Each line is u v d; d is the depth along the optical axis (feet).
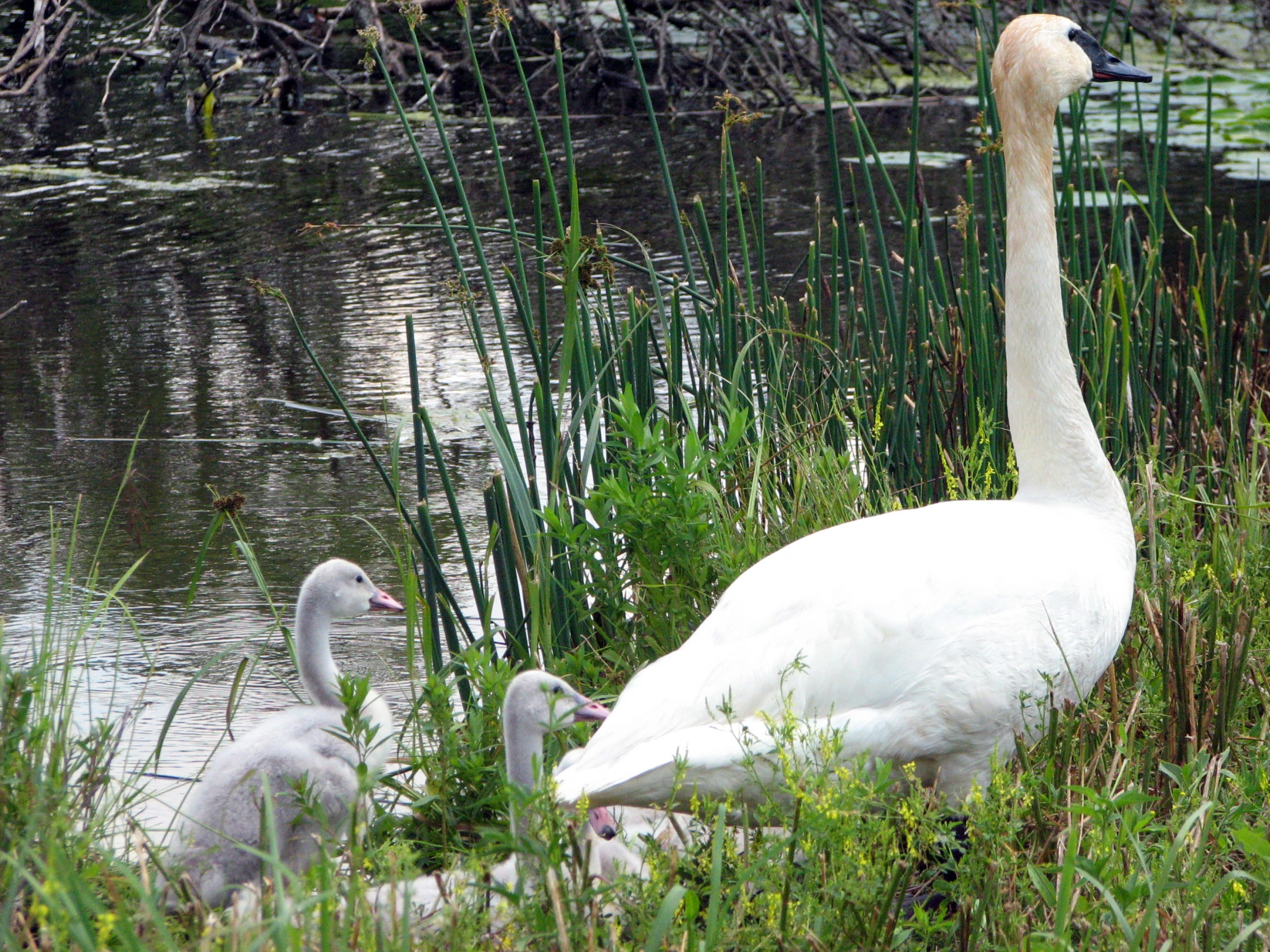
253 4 101.65
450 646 26.68
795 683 18.93
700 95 98.78
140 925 16.55
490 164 82.12
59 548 35.81
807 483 28.32
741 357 28.66
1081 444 22.47
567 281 24.98
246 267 63.36
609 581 25.16
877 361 32.07
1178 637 22.24
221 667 30.35
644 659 25.35
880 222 30.73
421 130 92.12
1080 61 23.03
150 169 82.79
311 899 13.62
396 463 25.71
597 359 29.68
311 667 24.63
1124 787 19.61
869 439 30.35
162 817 23.97
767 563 20.54
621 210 70.38
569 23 110.93
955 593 19.51
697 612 24.76
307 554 35.53
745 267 31.58
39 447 43.09
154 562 35.22
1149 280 31.68
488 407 45.78
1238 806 19.15
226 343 53.16
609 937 15.93
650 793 18.43
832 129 30.27
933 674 19.30
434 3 101.91
